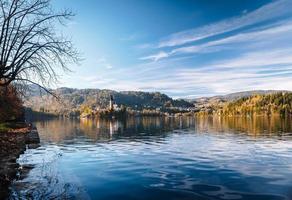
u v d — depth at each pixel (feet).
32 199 49.06
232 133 211.61
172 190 58.03
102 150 120.88
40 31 65.77
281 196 53.36
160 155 104.99
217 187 59.98
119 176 70.44
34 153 105.40
